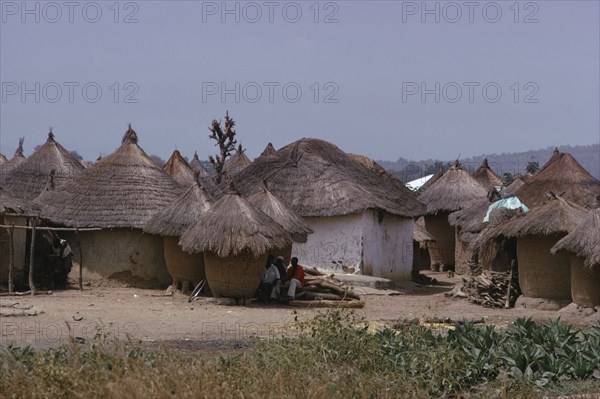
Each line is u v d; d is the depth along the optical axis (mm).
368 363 11477
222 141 44531
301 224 25672
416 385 10953
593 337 13297
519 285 23328
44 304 19969
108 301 21281
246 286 21922
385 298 25156
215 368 10117
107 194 25594
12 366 9875
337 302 21859
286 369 10391
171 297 22875
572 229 21719
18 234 23297
